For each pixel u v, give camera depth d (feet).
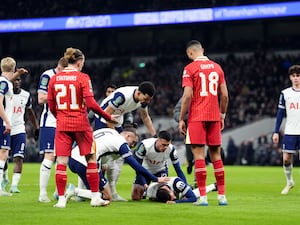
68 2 153.48
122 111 36.83
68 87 31.50
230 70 141.28
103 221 26.08
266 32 150.61
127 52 159.22
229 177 67.92
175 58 151.43
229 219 26.94
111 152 34.58
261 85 135.03
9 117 38.47
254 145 121.29
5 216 27.73
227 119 126.82
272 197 39.86
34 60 165.48
